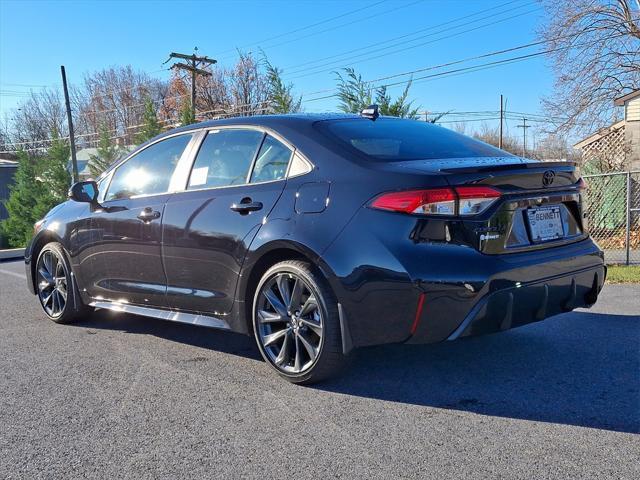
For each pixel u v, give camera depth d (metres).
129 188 4.96
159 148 4.88
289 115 4.21
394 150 3.79
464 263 3.19
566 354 4.17
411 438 2.94
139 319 5.80
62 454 2.90
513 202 3.40
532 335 4.66
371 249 3.31
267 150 4.05
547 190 3.64
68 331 5.36
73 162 31.27
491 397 3.43
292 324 3.72
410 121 4.54
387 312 3.30
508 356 4.16
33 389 3.82
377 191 3.38
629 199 8.84
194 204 4.29
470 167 3.29
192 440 3.00
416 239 3.23
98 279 5.14
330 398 3.51
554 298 3.59
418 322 3.24
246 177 4.10
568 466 2.61
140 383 3.88
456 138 4.33
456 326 3.22
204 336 5.06
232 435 3.05
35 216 26.53
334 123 4.04
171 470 2.71
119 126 70.19
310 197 3.63
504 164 3.42
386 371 3.93
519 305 3.37
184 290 4.38
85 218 5.18
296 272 3.62
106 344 4.88
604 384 3.57
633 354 4.13
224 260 4.04
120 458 2.84
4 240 27.78
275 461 2.76
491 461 2.68
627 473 2.54
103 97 71.31
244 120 4.32
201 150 4.50
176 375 4.02
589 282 3.87
